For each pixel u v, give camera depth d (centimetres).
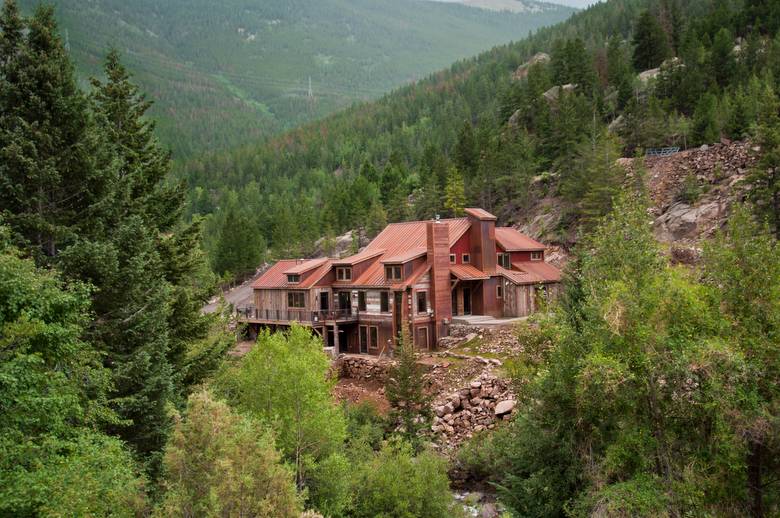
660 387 1925
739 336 1872
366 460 2527
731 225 1969
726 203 5131
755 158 4938
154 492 1656
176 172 18475
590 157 6412
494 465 2872
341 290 5066
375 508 2266
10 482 1223
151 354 1962
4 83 1850
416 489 2298
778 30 8544
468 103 17100
